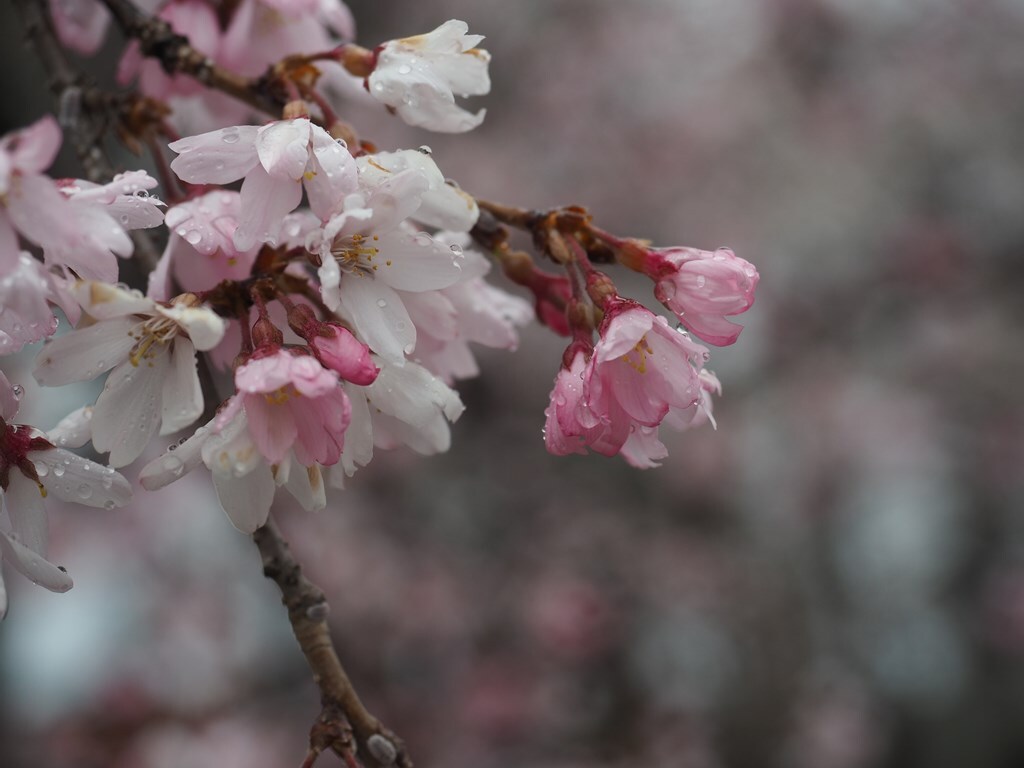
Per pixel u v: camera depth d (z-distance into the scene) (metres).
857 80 7.46
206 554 5.28
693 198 7.12
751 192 7.16
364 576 5.31
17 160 1.10
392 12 6.74
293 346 1.27
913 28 7.50
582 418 1.36
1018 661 6.70
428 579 5.48
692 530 6.05
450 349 1.69
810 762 5.62
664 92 7.44
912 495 6.86
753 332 6.66
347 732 1.42
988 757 6.41
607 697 5.48
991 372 6.91
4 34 4.25
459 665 5.45
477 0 7.10
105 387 1.32
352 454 1.32
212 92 2.08
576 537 5.82
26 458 1.37
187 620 5.05
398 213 1.29
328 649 1.46
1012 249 7.23
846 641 6.28
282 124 1.30
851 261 7.07
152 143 2.01
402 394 1.36
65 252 1.22
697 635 5.77
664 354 1.35
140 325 1.30
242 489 1.29
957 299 7.09
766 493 6.33
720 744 5.50
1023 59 7.47
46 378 1.28
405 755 1.45
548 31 7.39
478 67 1.50
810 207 7.15
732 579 5.80
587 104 7.25
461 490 5.90
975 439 6.85
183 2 2.03
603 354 1.32
